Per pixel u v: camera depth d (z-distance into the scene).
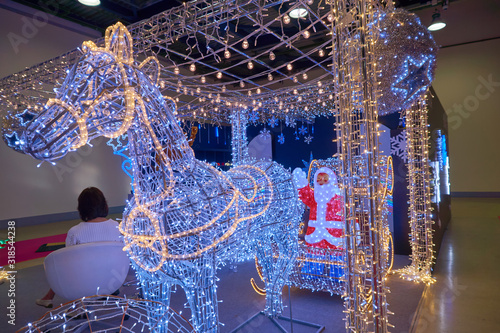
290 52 9.91
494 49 11.13
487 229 6.52
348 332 1.94
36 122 1.41
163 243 1.77
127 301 1.77
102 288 2.63
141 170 1.80
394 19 2.87
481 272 4.09
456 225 7.04
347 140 1.87
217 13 2.78
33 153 1.47
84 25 8.60
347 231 1.88
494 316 2.92
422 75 3.00
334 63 1.92
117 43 1.64
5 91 4.42
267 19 7.79
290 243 2.95
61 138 1.43
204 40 8.41
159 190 1.79
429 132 4.70
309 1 2.52
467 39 11.15
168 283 2.04
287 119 9.02
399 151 5.07
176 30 3.22
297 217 2.99
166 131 1.81
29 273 4.50
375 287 1.77
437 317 2.94
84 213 2.91
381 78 2.82
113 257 2.62
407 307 3.15
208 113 8.24
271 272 3.08
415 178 4.22
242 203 2.27
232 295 3.60
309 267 3.44
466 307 3.12
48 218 8.50
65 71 3.87
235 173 2.43
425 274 3.92
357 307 1.86
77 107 1.45
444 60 11.81
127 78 1.55
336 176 3.59
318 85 5.14
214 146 11.89
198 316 1.97
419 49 2.85
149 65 1.91
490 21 9.71
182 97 9.59
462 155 11.71
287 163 10.02
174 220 1.89
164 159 1.74
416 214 4.10
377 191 1.79
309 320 2.97
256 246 3.05
